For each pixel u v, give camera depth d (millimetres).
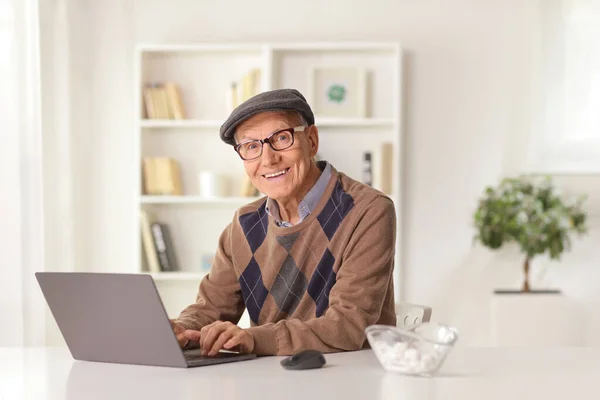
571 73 5293
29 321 4496
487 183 5414
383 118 5359
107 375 1771
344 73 5359
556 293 5047
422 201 5453
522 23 5387
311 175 2377
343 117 5344
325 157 5402
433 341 1701
